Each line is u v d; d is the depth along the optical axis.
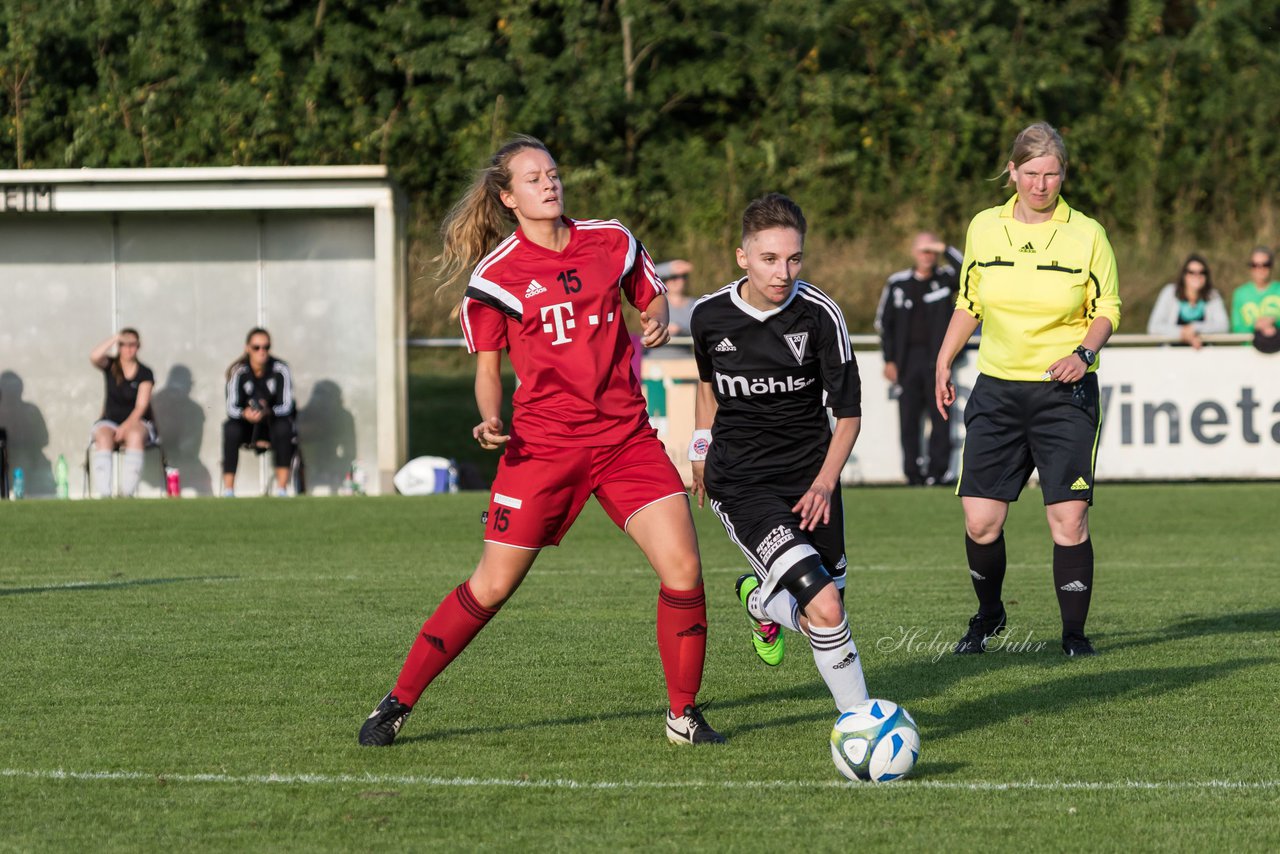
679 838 13.43
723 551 39.31
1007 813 14.22
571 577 33.22
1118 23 104.88
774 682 21.00
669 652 17.11
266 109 86.44
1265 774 15.66
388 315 54.25
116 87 86.81
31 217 56.03
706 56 94.88
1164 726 17.97
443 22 90.75
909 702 19.48
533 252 16.97
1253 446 53.88
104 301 56.47
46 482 56.66
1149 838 13.40
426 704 19.41
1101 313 22.58
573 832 13.59
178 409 56.59
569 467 16.91
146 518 44.78
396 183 55.16
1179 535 41.19
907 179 91.81
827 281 84.50
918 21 94.88
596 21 95.19
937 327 52.75
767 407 18.80
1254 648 23.55
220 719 18.41
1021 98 95.44
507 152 17.05
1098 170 94.44
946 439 53.00
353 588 31.12
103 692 20.09
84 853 13.02
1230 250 90.50
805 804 14.57
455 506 47.62
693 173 90.19
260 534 41.44
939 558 36.53
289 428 53.72
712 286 83.81
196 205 54.50
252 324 56.62
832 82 93.19
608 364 16.92
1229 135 96.88
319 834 13.55
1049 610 28.25
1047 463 22.92
